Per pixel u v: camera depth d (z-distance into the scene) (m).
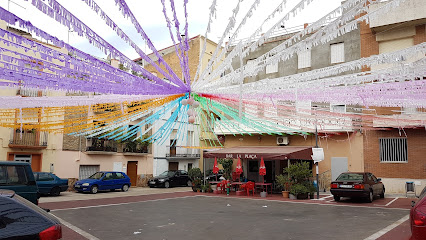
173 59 10.73
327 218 10.70
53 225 3.79
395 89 4.17
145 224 9.70
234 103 5.49
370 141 19.45
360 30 18.55
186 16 2.80
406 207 13.34
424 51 3.12
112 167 26.47
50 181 19.06
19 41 2.39
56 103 4.40
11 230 3.55
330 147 20.69
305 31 2.93
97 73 3.11
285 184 17.77
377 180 16.34
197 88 4.76
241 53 2.96
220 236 8.05
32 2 1.93
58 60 2.76
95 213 11.95
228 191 19.42
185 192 21.73
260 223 9.80
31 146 20.92
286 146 21.12
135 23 2.64
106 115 5.87
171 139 31.72
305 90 4.23
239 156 19.05
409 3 16.08
